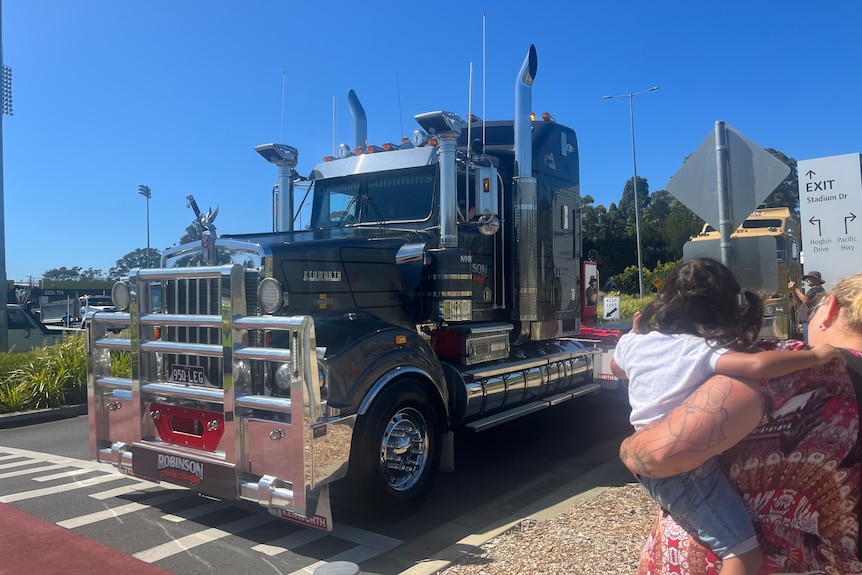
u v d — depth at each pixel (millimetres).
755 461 1879
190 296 4711
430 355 5141
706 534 1868
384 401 4633
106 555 4230
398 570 4023
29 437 8188
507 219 6848
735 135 5094
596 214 56500
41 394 9672
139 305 4852
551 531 4281
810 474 1856
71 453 7215
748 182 5020
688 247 5438
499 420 6184
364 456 4508
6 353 11227
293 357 3979
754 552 1836
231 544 4434
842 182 11078
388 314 5512
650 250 56094
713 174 5184
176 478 4555
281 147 7414
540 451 7086
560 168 7457
